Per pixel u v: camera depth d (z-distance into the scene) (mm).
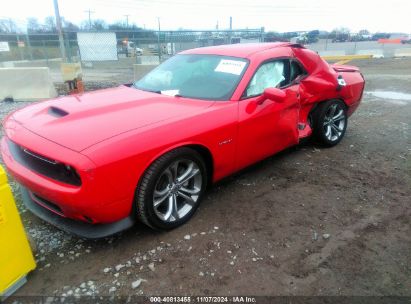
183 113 2900
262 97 3330
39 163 2467
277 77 3873
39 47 26016
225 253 2650
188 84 3584
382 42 36156
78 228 2557
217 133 2980
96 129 2496
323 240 2842
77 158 2207
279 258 2611
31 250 2586
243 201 3426
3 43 19094
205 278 2400
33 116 2914
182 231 2914
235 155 3285
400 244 2814
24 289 2289
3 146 2980
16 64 19141
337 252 2695
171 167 2740
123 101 3180
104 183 2266
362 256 2658
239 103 3246
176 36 16438
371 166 4371
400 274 2482
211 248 2703
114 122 2625
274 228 2988
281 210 3283
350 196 3588
